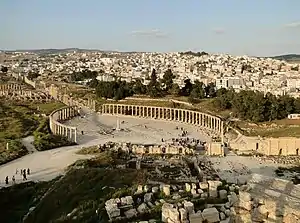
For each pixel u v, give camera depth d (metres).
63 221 61.72
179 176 110.38
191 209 41.38
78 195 77.12
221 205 47.97
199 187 58.59
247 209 30.59
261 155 151.00
